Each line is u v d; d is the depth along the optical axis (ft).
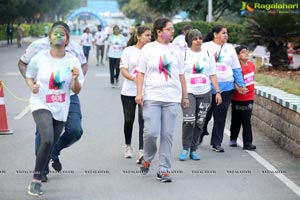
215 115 36.17
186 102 29.45
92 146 37.22
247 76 36.58
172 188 27.94
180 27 115.14
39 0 244.83
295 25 75.36
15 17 218.79
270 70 75.05
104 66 107.96
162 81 28.27
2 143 37.86
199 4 140.97
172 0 141.69
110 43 71.20
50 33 25.80
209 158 34.55
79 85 25.94
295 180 29.86
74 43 28.50
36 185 25.68
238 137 41.29
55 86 25.77
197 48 32.94
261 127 43.98
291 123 36.29
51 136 25.29
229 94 35.83
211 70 33.91
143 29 32.76
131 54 32.94
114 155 34.78
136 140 39.45
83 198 26.09
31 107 25.81
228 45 35.83
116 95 64.13
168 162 29.01
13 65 106.11
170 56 28.40
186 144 33.50
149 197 26.40
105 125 45.09
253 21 77.92
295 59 100.68
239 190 27.81
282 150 37.24
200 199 26.25
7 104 55.83
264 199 26.40
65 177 29.55
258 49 82.79
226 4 137.69
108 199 26.02
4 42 215.10
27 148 36.32
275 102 39.86
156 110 28.40
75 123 27.91
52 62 25.89
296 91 42.96
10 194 26.48
